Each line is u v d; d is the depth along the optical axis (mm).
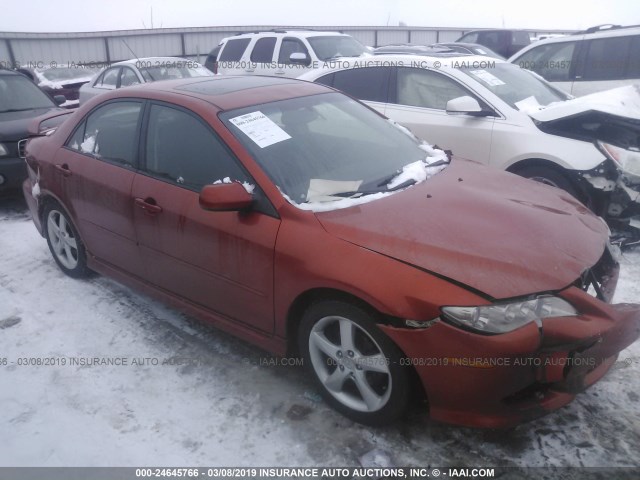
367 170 3250
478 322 2295
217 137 3115
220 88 3604
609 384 2971
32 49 18406
